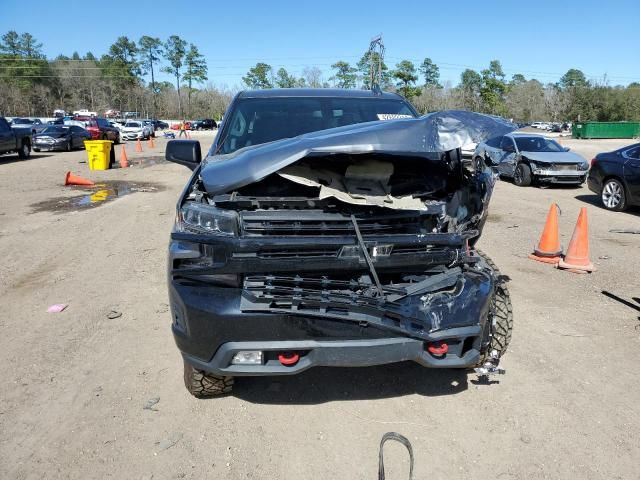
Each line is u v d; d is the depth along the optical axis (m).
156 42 117.62
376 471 2.77
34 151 26.52
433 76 84.38
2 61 112.12
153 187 13.50
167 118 110.88
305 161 3.09
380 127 2.96
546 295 5.34
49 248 7.20
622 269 6.27
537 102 96.00
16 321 4.67
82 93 118.88
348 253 2.83
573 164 13.54
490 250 7.16
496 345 3.55
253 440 3.02
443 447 2.95
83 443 2.98
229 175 2.85
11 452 2.91
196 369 3.15
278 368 2.81
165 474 2.74
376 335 2.79
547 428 3.12
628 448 2.93
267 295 2.73
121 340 4.29
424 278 3.10
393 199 3.02
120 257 6.72
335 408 3.33
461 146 2.93
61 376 3.72
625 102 76.00
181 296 2.80
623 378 3.69
